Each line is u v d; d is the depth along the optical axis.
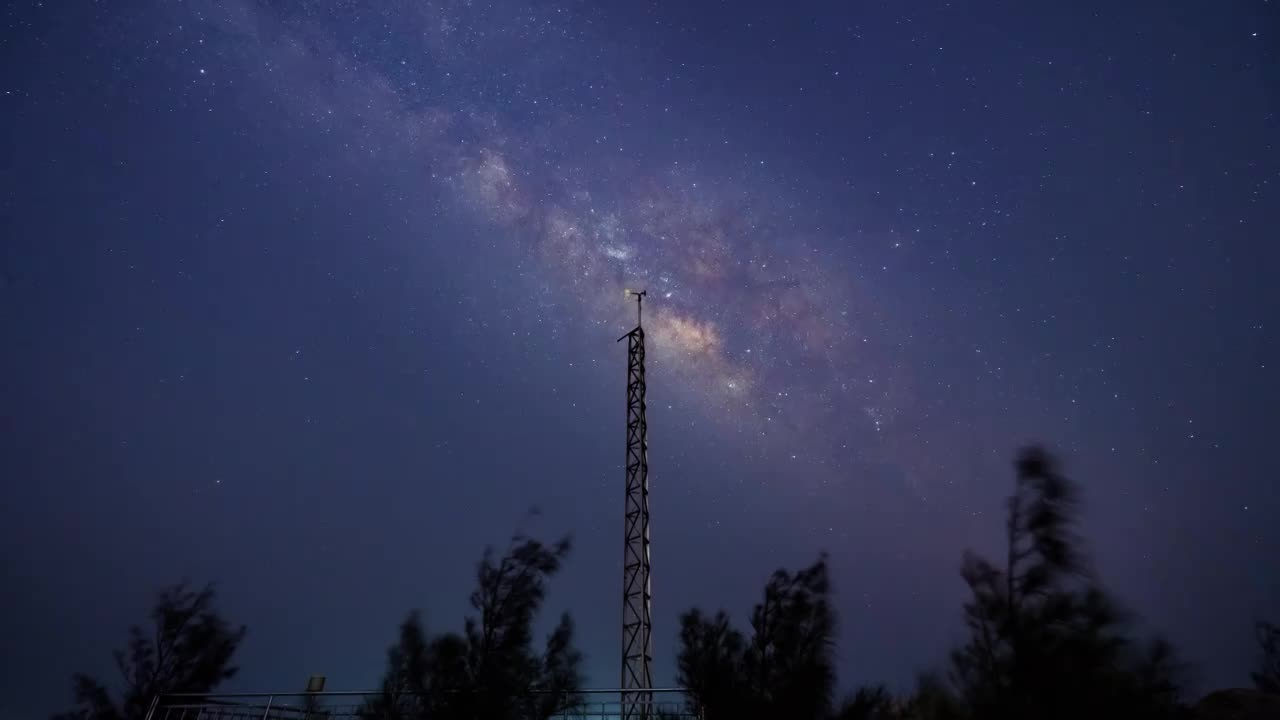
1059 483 7.05
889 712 10.02
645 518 24.09
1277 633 11.59
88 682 16.67
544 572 13.12
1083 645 6.47
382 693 12.50
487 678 12.19
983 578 7.19
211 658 17.36
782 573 12.29
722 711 11.61
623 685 21.80
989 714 6.62
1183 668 6.37
